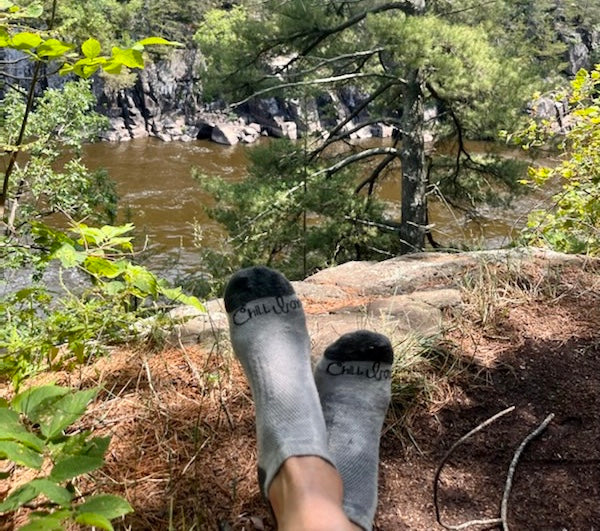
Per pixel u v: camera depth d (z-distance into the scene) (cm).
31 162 682
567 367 190
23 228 405
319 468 109
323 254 878
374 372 153
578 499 145
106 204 727
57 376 183
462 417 171
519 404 176
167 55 2389
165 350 197
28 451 91
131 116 2417
